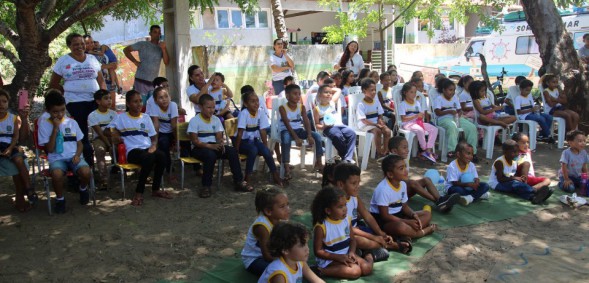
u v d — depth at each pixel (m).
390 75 9.23
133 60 8.69
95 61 6.70
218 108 7.82
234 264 4.36
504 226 5.30
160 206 5.83
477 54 16.02
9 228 5.11
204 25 17.97
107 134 6.29
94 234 4.98
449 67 16.77
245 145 6.55
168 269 4.26
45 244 4.73
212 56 14.75
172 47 9.94
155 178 6.08
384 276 4.17
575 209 5.79
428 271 4.27
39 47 8.00
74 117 6.54
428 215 5.06
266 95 10.76
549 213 5.68
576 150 6.32
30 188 5.68
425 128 7.82
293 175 7.20
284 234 3.33
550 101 8.84
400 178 4.80
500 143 9.03
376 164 7.76
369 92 7.73
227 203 5.97
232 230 5.12
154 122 6.61
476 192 5.96
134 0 11.87
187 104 9.82
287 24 23.62
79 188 5.90
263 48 15.56
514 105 8.91
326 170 4.80
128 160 6.00
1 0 9.89
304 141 7.19
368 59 21.44
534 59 14.35
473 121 8.55
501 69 15.26
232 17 18.45
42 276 4.11
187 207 5.80
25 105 5.94
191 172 7.24
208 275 4.15
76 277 4.10
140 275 4.15
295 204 5.92
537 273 4.21
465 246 4.78
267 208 3.92
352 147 7.15
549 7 9.59
